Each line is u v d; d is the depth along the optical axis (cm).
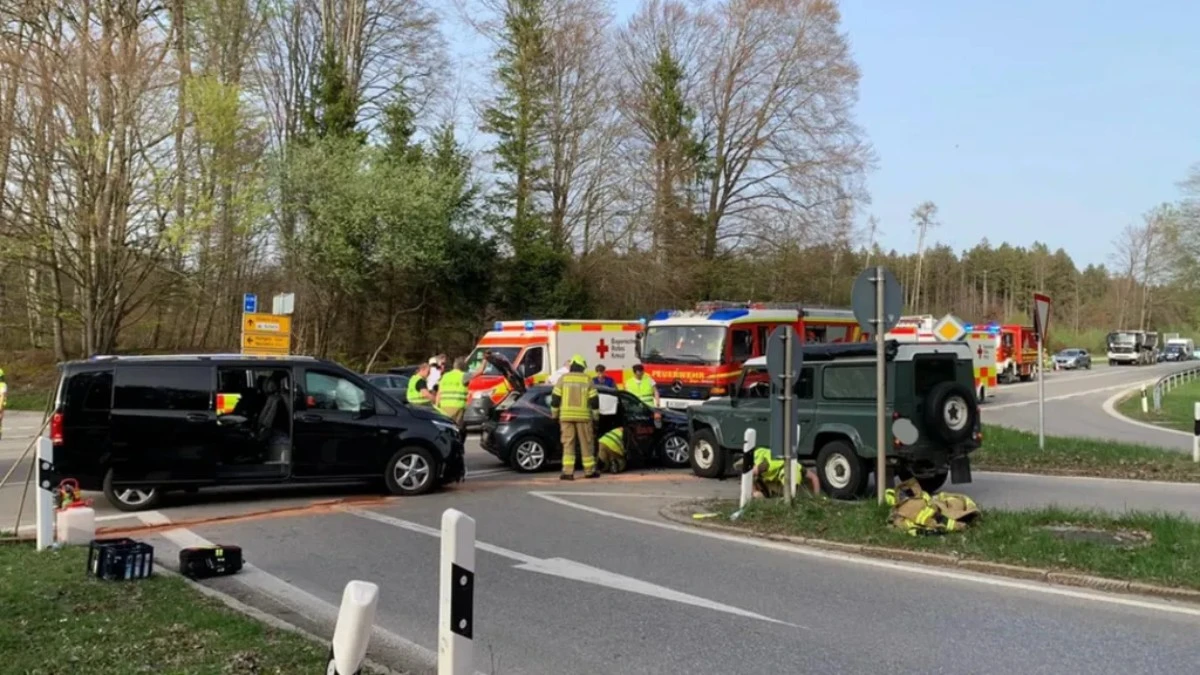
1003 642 609
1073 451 1700
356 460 1228
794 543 946
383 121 3922
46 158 2428
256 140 2956
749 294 4203
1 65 2395
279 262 3600
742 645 607
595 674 552
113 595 665
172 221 2602
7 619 593
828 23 4091
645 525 1055
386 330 4069
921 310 11194
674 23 4238
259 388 1201
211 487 1240
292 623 657
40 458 845
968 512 935
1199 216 4891
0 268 2766
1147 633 626
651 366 2159
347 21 3891
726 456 1485
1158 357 9269
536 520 1086
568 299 3994
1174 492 1311
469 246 3925
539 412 1595
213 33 3116
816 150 4150
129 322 3297
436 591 751
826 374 1254
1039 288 11606
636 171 4069
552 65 3991
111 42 2489
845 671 555
